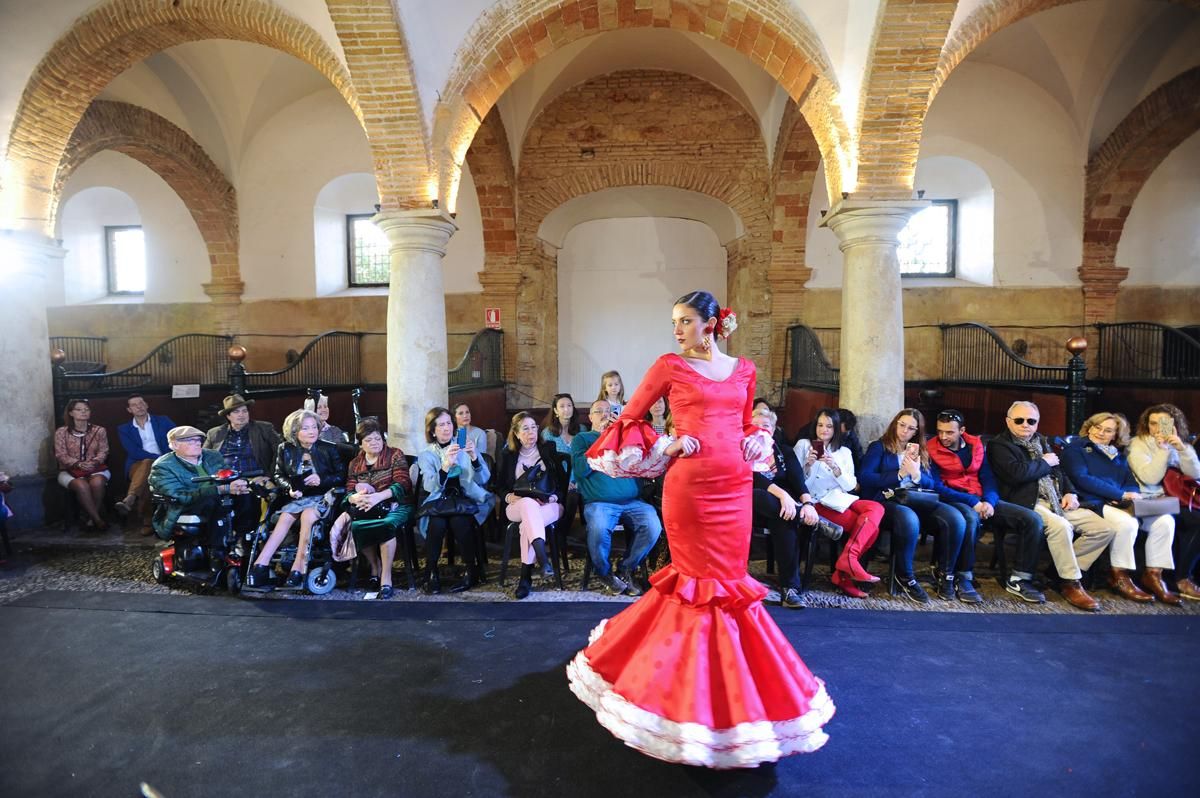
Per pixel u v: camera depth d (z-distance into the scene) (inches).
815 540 172.4
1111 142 344.5
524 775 96.1
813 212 367.6
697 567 96.3
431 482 175.8
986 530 220.7
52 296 419.5
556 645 139.8
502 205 371.9
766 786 93.3
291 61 355.9
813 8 211.6
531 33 230.8
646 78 372.8
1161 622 150.4
